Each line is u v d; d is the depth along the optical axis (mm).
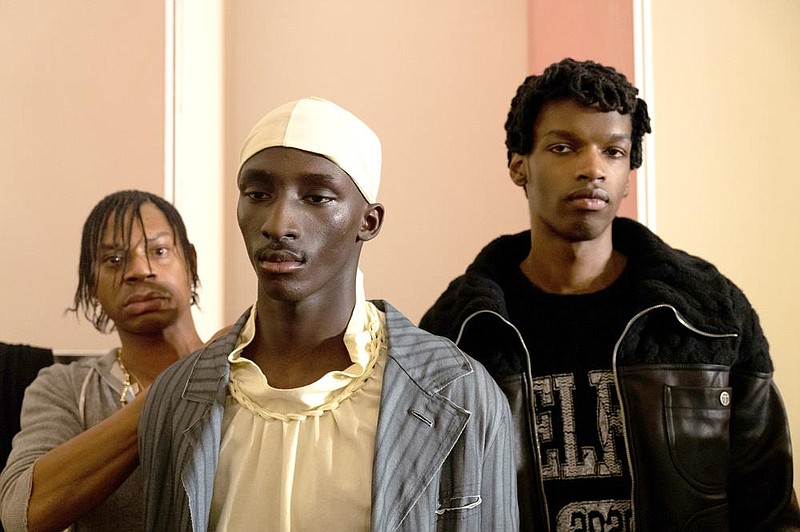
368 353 1154
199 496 1078
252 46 2988
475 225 2781
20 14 2613
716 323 1522
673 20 2342
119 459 1241
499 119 2793
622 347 1514
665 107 2322
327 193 1100
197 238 2689
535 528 1473
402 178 2836
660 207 2305
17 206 2574
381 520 1037
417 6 2875
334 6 2938
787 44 2320
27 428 1469
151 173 2521
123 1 2566
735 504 1556
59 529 1271
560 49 2562
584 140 1492
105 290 1630
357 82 2900
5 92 2600
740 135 2312
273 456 1095
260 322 1178
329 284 1134
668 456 1474
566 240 1538
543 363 1544
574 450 1501
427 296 2791
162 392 1188
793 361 2262
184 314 1682
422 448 1095
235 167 2984
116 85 2557
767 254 2291
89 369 1582
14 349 1974
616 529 1473
